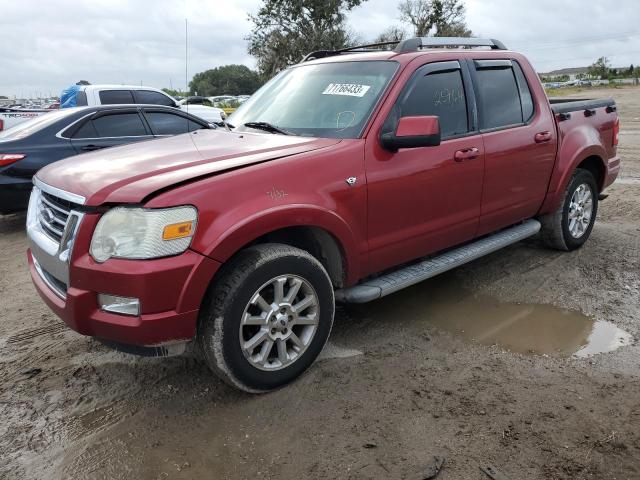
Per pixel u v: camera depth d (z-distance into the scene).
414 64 3.70
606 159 5.36
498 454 2.54
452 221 3.88
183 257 2.63
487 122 4.12
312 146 3.22
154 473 2.49
